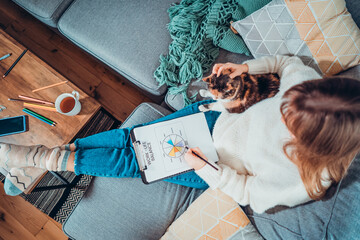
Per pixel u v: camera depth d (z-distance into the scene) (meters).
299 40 0.83
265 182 0.67
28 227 1.34
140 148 0.84
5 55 1.03
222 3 1.00
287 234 0.68
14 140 0.95
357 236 0.53
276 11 0.86
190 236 0.82
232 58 1.05
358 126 0.46
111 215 0.94
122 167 0.88
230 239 0.78
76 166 0.86
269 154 0.66
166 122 0.87
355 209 0.55
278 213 0.70
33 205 1.29
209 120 0.93
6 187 0.88
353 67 0.81
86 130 1.32
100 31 1.15
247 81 0.79
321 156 0.53
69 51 1.52
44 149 0.88
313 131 0.50
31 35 1.54
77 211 0.97
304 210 0.64
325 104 0.47
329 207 0.60
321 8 0.79
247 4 0.94
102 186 0.98
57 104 0.93
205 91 0.99
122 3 1.16
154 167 0.83
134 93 1.47
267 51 0.90
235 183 0.74
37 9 1.21
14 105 0.99
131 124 1.06
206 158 0.77
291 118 0.53
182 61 1.03
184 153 0.84
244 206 0.81
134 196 0.96
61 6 1.20
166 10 1.14
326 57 0.81
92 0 1.19
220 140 0.80
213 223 0.81
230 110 0.81
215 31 1.00
